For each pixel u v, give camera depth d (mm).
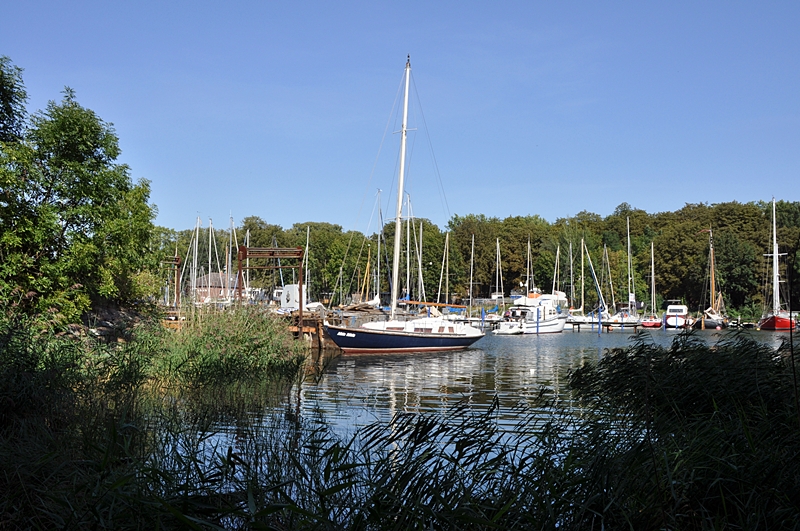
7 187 17000
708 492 6055
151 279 24766
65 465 6160
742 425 7215
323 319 34000
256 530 4488
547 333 57938
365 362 29172
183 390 15047
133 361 14742
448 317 58281
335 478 6648
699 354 11258
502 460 6492
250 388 16219
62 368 11156
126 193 21562
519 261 91688
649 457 6172
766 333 42406
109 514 4672
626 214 117250
